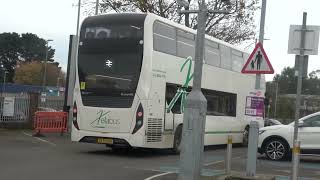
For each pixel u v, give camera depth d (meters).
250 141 12.31
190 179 10.97
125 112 17.03
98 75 17.50
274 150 18.12
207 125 21.16
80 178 11.85
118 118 17.11
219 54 22.25
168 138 18.22
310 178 13.77
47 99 33.91
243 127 24.58
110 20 17.58
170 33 18.27
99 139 17.36
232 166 15.98
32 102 29.08
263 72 12.30
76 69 17.91
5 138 22.50
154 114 17.31
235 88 23.72
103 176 12.33
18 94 29.00
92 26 17.80
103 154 18.02
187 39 19.42
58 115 25.67
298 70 11.27
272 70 12.23
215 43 21.94
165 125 17.97
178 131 18.81
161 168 14.50
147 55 16.98
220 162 17.11
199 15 11.61
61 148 19.47
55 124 25.53
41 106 32.41
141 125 16.89
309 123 17.78
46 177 11.74
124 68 17.17
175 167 14.84
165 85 17.89
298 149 10.69
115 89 17.20
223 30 37.56
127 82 17.08
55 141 22.53
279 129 18.08
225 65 22.80
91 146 21.19
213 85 21.66
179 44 18.81
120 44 17.30
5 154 16.14
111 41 17.44
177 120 18.69
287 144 17.92
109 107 17.25
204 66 20.86
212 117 21.62
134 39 17.16
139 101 16.91
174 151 18.77
